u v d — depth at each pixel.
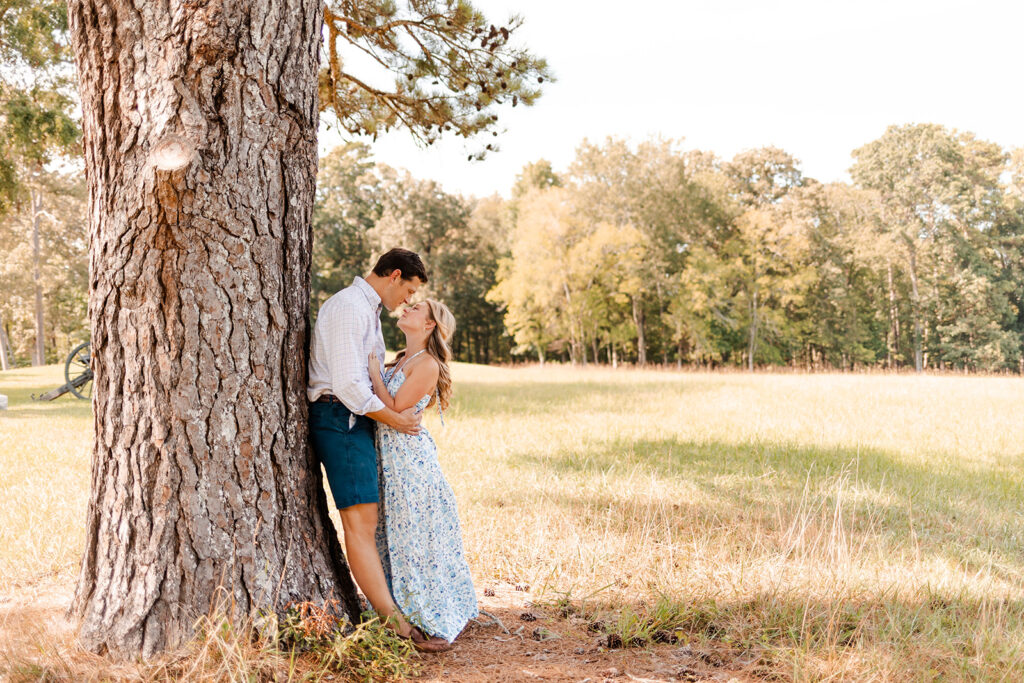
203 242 2.76
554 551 4.60
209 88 2.73
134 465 2.80
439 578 3.28
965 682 2.84
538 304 45.31
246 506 2.85
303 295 3.08
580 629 3.45
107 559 2.85
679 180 47.72
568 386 20.12
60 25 14.38
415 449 3.32
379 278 3.22
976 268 48.91
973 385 19.59
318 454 3.16
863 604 3.63
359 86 6.28
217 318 2.79
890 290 51.38
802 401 14.84
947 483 7.02
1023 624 3.45
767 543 4.87
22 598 3.59
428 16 5.39
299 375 3.04
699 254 45.44
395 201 57.75
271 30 2.84
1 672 2.59
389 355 31.67
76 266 40.03
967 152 51.31
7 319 46.72
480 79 5.72
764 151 54.78
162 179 2.70
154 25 2.71
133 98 2.74
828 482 7.00
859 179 53.16
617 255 44.94
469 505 5.83
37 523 4.89
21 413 12.95
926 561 4.50
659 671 2.93
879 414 12.45
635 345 54.47
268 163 2.88
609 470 7.24
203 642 2.68
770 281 46.28
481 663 3.01
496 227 62.84
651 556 4.43
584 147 48.56
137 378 2.79
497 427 10.77
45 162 16.95
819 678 2.84
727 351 53.19
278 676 2.54
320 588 3.04
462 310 57.12
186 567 2.77
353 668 2.76
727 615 3.55
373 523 3.16
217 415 2.80
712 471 7.52
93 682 2.54
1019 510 6.12
